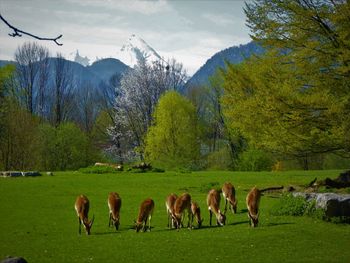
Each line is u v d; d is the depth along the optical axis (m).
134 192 29.72
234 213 21.17
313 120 27.47
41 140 61.53
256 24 28.55
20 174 40.41
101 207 24.08
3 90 60.12
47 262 13.52
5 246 15.66
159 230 18.05
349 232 16.83
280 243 15.25
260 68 28.53
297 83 27.98
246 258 13.60
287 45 28.17
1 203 25.25
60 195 28.36
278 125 27.75
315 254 14.00
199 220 18.23
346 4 25.70
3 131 58.00
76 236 17.23
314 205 19.66
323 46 27.14
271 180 36.84
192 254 14.10
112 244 15.66
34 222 20.14
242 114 28.61
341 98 26.59
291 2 27.34
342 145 27.83
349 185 28.66
